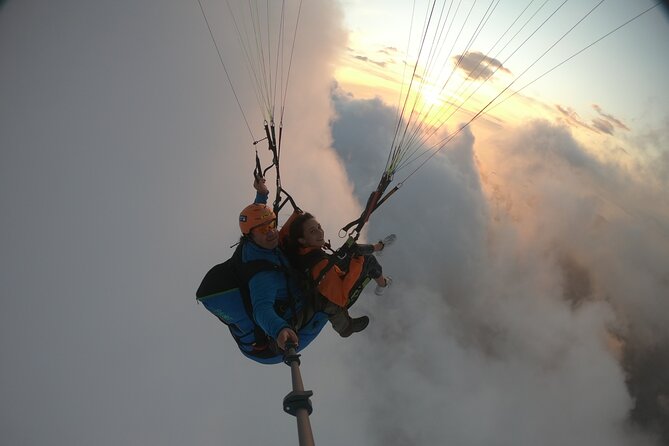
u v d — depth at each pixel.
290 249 3.32
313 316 3.27
